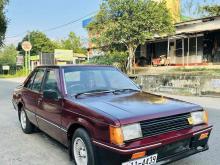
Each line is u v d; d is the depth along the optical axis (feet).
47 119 18.26
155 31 70.74
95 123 13.25
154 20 67.87
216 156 17.19
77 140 14.83
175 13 110.11
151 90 59.57
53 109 17.21
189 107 14.62
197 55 80.12
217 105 38.55
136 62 95.09
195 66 75.72
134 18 68.08
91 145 13.53
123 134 12.28
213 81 49.65
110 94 16.87
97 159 13.39
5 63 184.65
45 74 19.90
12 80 109.50
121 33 68.69
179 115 13.89
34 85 21.38
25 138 22.12
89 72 18.47
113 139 12.31
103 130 12.82
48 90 16.97
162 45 90.22
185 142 13.84
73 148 15.31
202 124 14.93
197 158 16.88
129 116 12.75
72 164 16.63
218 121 27.12
